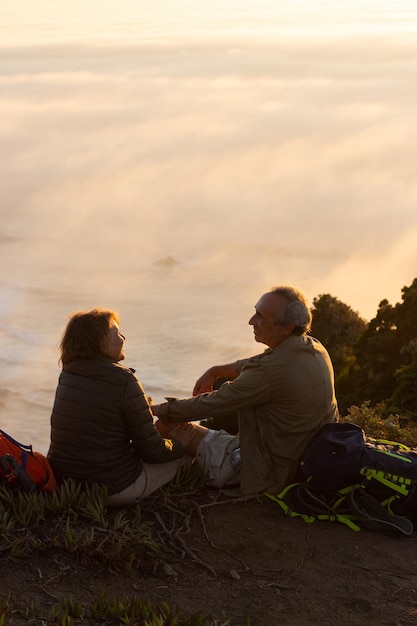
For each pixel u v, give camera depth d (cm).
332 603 417
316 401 513
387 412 1291
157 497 516
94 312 488
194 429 553
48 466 480
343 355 2650
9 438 480
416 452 518
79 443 481
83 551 433
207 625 382
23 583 403
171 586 425
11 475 465
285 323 511
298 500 508
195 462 556
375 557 465
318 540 484
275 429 522
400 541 484
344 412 2425
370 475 489
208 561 457
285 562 459
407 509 493
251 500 529
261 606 412
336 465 495
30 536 440
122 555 436
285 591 428
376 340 2520
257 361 516
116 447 487
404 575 446
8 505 466
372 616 405
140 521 487
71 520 462
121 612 379
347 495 498
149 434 486
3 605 367
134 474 497
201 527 495
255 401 516
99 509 465
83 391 478
